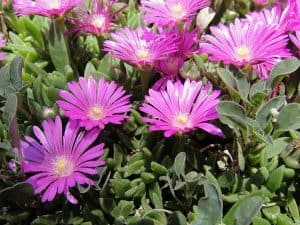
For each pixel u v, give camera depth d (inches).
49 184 7.6
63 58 9.9
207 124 7.8
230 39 8.6
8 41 11.1
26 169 7.6
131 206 7.9
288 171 8.2
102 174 7.7
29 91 9.3
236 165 8.5
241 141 8.3
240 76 8.1
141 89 9.4
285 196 8.5
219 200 7.1
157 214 8.0
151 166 8.2
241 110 7.6
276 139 8.5
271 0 11.6
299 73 9.1
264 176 8.2
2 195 7.6
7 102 7.5
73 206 8.2
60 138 7.9
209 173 8.0
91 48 10.6
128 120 8.9
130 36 8.9
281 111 7.9
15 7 9.4
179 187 7.6
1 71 8.5
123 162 8.7
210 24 11.1
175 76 8.8
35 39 11.1
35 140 8.1
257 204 7.2
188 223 8.2
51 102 9.1
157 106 8.0
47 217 7.9
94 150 7.7
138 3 12.2
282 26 9.1
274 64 8.7
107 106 8.1
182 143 8.2
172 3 9.5
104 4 10.4
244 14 12.2
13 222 8.2
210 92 8.4
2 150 7.7
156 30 10.3
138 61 8.5
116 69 9.4
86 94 8.1
